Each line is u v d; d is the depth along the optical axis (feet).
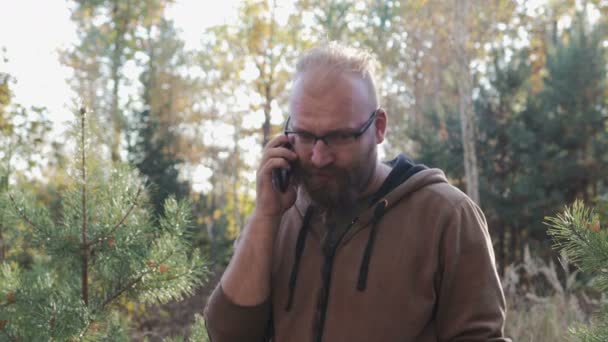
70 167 9.21
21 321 8.80
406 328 5.15
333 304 5.33
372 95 5.21
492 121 40.11
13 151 13.79
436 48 60.03
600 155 36.68
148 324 22.61
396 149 59.06
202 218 47.50
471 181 36.32
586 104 38.65
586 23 41.01
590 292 20.06
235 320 5.58
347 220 5.49
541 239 36.22
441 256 5.24
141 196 9.25
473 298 5.15
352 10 53.78
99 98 60.49
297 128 5.14
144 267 9.05
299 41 52.11
